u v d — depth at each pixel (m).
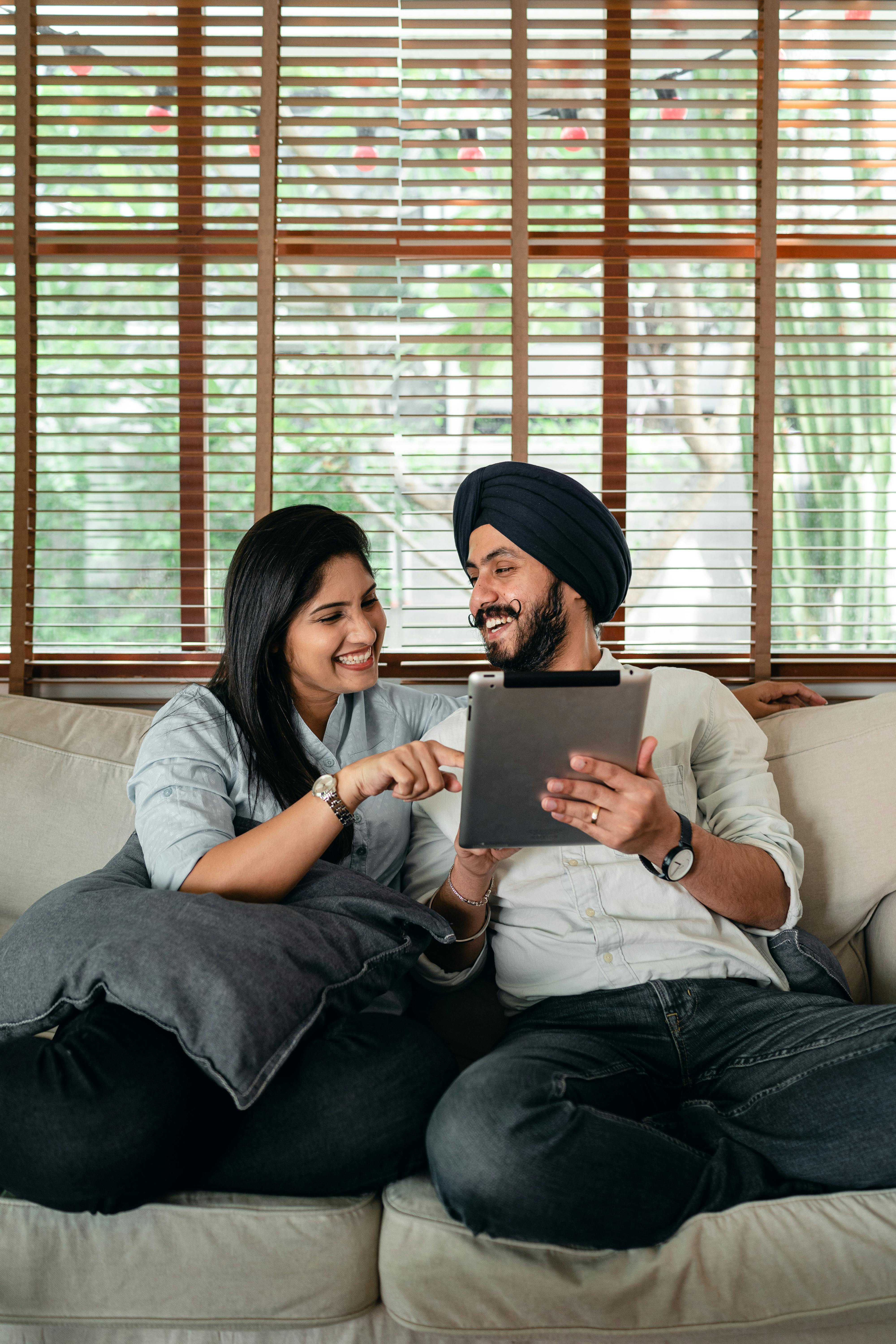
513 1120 0.87
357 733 1.33
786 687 1.66
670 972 1.12
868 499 1.84
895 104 1.78
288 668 1.27
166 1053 0.88
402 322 1.77
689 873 1.09
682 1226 0.89
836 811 1.38
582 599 1.31
